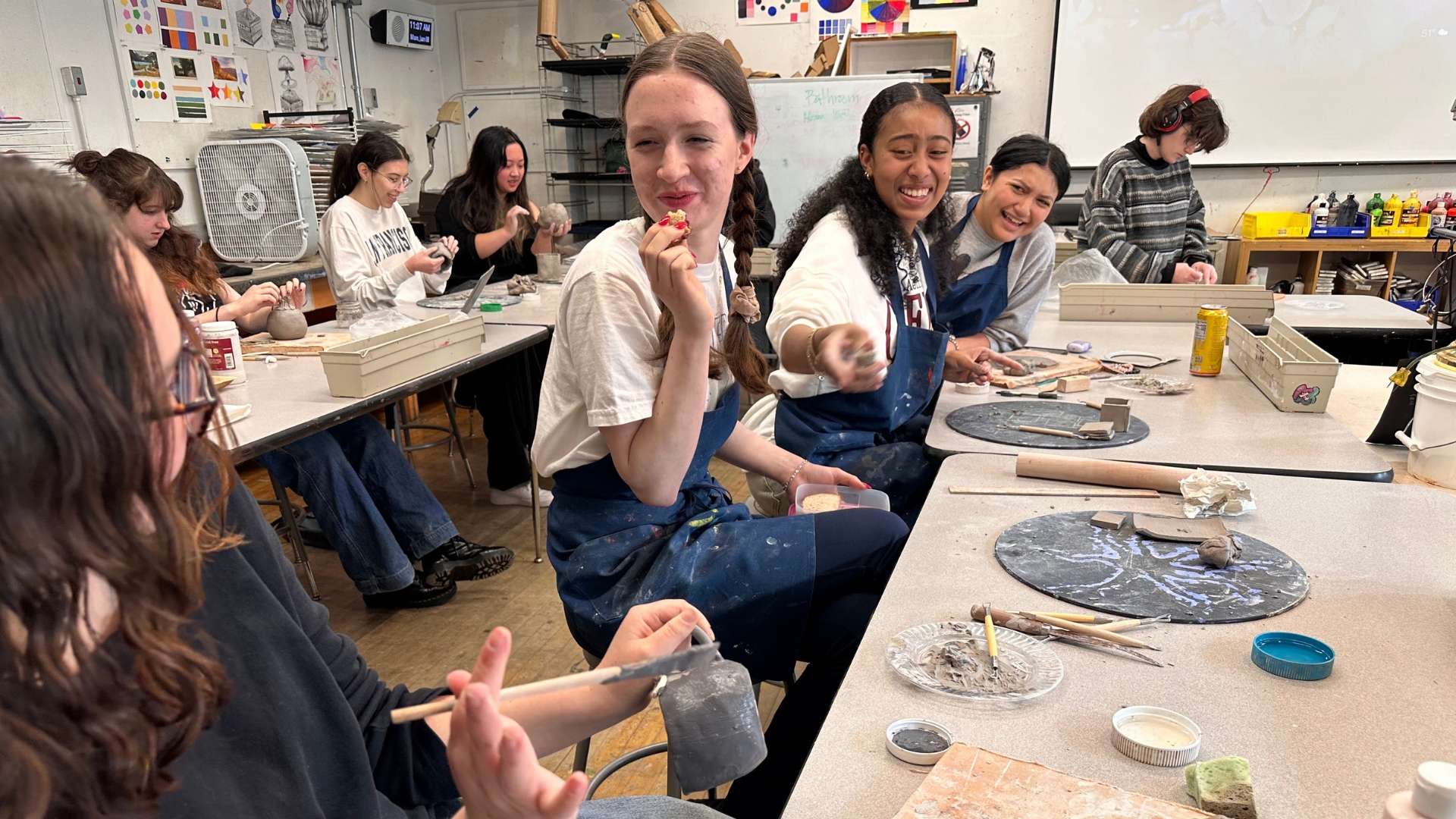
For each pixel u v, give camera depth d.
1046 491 1.44
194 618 0.64
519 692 0.56
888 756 0.80
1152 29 5.30
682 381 1.24
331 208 3.30
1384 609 1.02
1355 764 0.76
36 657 0.39
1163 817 0.68
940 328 2.45
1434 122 5.10
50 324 0.36
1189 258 3.74
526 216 4.05
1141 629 1.00
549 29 5.86
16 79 3.72
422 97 6.51
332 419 1.94
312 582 2.80
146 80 4.28
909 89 1.97
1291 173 5.41
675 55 1.27
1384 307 3.22
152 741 0.47
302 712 0.70
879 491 1.89
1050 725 0.83
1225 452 1.62
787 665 1.41
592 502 1.42
